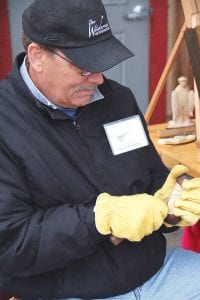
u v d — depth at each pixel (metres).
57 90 0.98
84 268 1.05
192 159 1.46
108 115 1.14
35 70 0.98
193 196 1.02
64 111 1.06
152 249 1.13
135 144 1.13
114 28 2.81
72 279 1.06
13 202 0.98
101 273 1.06
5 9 2.52
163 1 2.84
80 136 1.07
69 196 1.04
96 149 1.09
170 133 1.66
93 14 0.94
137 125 1.14
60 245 0.96
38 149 1.02
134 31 2.87
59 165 1.03
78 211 0.98
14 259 0.98
